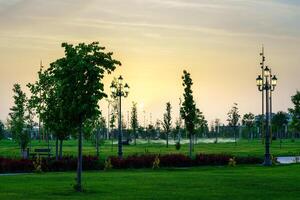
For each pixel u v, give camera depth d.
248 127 192.88
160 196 25.72
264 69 49.75
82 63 26.94
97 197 25.20
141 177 37.53
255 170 44.75
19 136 64.88
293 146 115.50
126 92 51.78
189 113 61.56
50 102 50.91
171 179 35.59
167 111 121.25
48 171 45.28
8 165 44.19
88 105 27.36
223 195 26.23
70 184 31.75
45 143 127.75
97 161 48.03
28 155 58.62
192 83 62.16
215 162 53.34
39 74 52.88
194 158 53.44
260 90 51.22
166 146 120.25
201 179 35.50
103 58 27.89
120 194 26.56
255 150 92.75
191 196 25.77
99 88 27.44
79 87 27.33
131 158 50.03
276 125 169.62
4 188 29.45
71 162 46.56
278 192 27.61
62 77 27.56
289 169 44.94
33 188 29.45
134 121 135.50
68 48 27.73
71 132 50.88
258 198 25.03
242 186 30.67
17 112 65.12
